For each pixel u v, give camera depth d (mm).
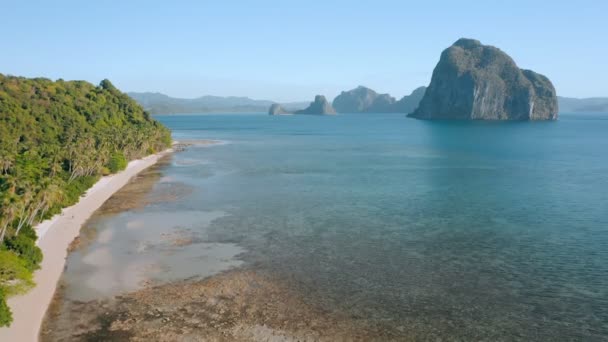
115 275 55438
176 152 186500
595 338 42312
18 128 126500
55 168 93500
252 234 71500
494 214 83125
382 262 59875
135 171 131625
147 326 43750
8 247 55469
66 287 51938
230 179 120250
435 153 180625
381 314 46469
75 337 41750
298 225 76375
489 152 182875
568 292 51281
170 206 89625
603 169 134875
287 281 54000
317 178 121500
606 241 67750
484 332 43312
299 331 43156
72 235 70250
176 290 51438
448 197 96938
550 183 112375
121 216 82062
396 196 98188
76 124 148750
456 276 55500
